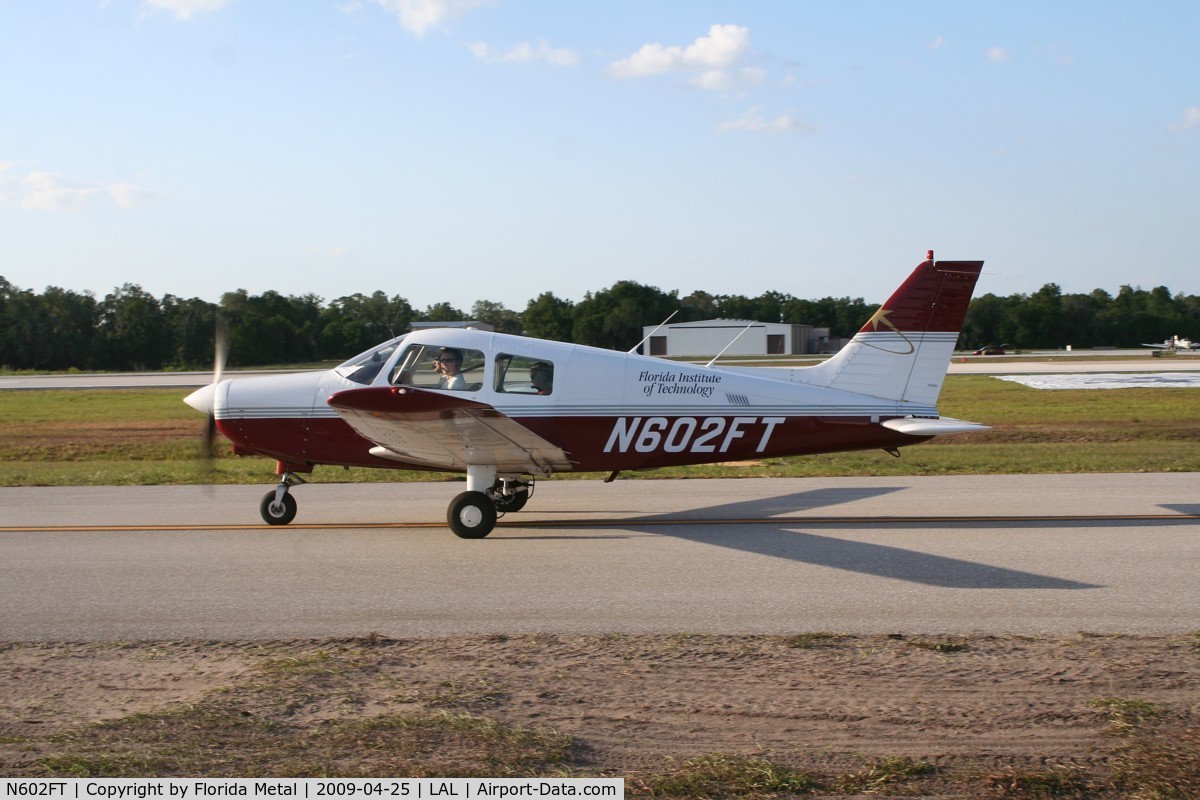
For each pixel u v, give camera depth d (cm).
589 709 404
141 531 834
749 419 866
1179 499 973
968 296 884
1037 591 607
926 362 887
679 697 417
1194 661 458
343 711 402
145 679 446
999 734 376
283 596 604
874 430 878
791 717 395
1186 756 354
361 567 687
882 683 432
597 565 690
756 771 346
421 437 762
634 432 861
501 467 840
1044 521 856
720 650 480
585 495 1032
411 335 870
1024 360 5347
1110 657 466
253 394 866
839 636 502
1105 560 696
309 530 838
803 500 989
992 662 459
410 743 371
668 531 823
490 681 437
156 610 570
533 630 525
